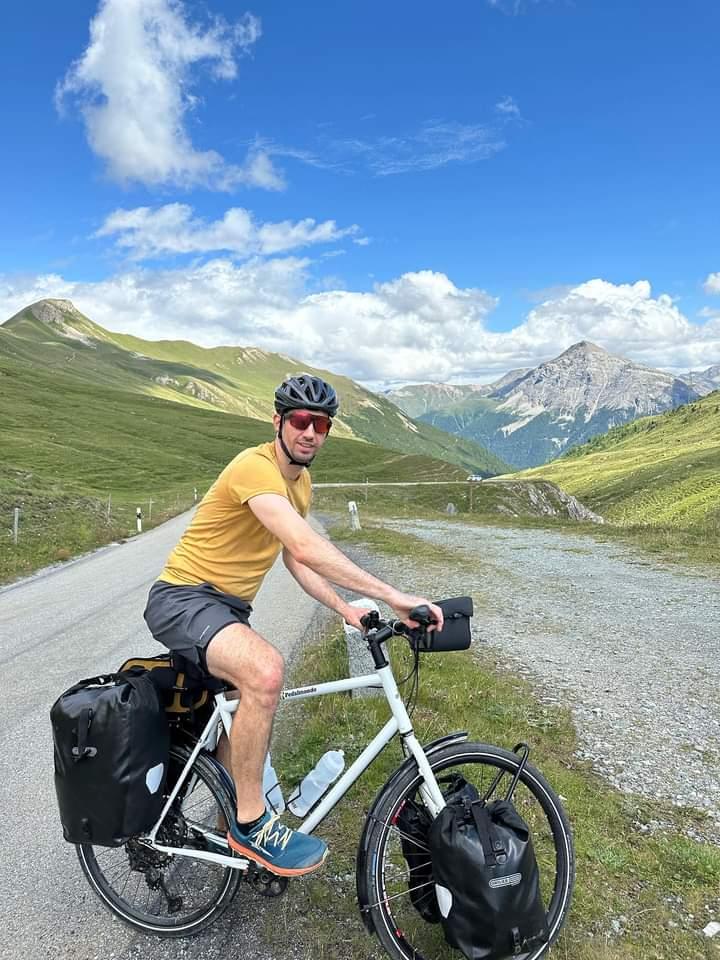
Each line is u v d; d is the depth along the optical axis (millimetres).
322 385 3094
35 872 3846
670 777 4875
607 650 8031
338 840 3902
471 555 16109
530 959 2861
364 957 3062
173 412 129875
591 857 3803
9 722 6309
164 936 3219
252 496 2906
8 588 15203
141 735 2895
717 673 7168
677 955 3133
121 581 15203
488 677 6867
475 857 2740
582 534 19688
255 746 2898
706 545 16047
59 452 82000
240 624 2963
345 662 6879
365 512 31750
